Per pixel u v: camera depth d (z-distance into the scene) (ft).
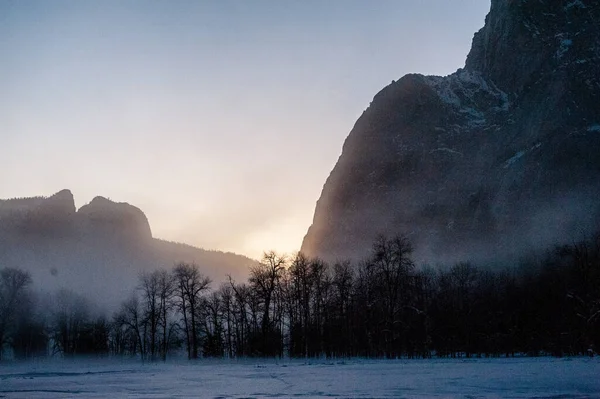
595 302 287.69
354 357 290.97
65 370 211.41
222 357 283.38
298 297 297.33
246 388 119.44
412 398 95.09
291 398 97.91
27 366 252.42
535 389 108.47
